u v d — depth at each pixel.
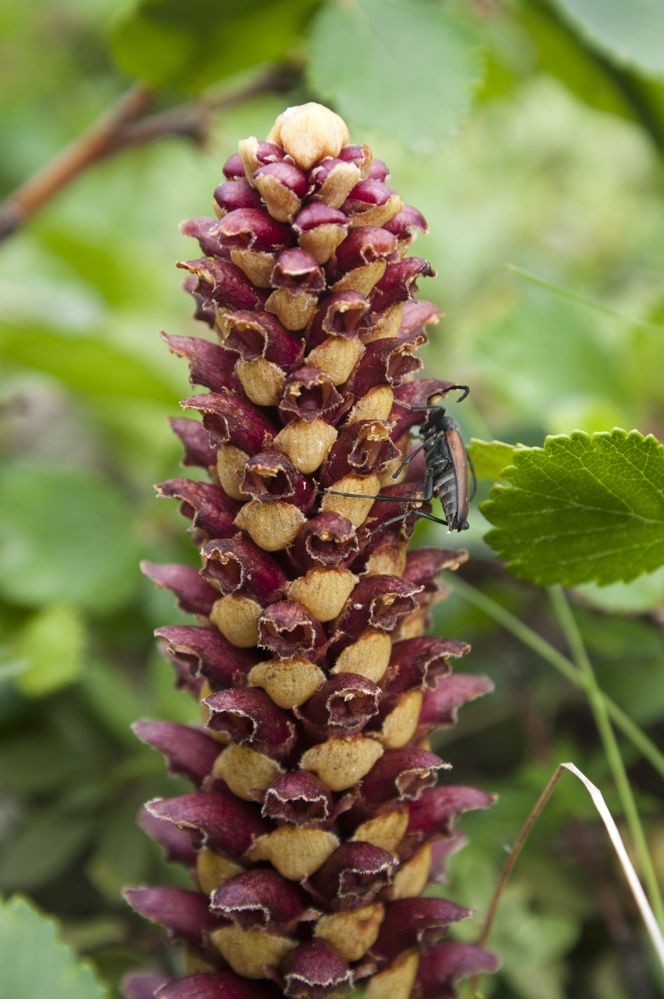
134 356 0.43
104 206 0.65
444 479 0.29
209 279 0.27
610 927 0.34
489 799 0.28
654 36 0.34
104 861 0.34
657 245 0.60
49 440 0.54
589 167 0.65
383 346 0.27
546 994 0.33
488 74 0.44
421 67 0.34
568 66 0.38
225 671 0.27
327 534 0.27
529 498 0.29
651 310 0.40
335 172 0.27
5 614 0.38
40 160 0.68
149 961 0.33
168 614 0.38
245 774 0.27
